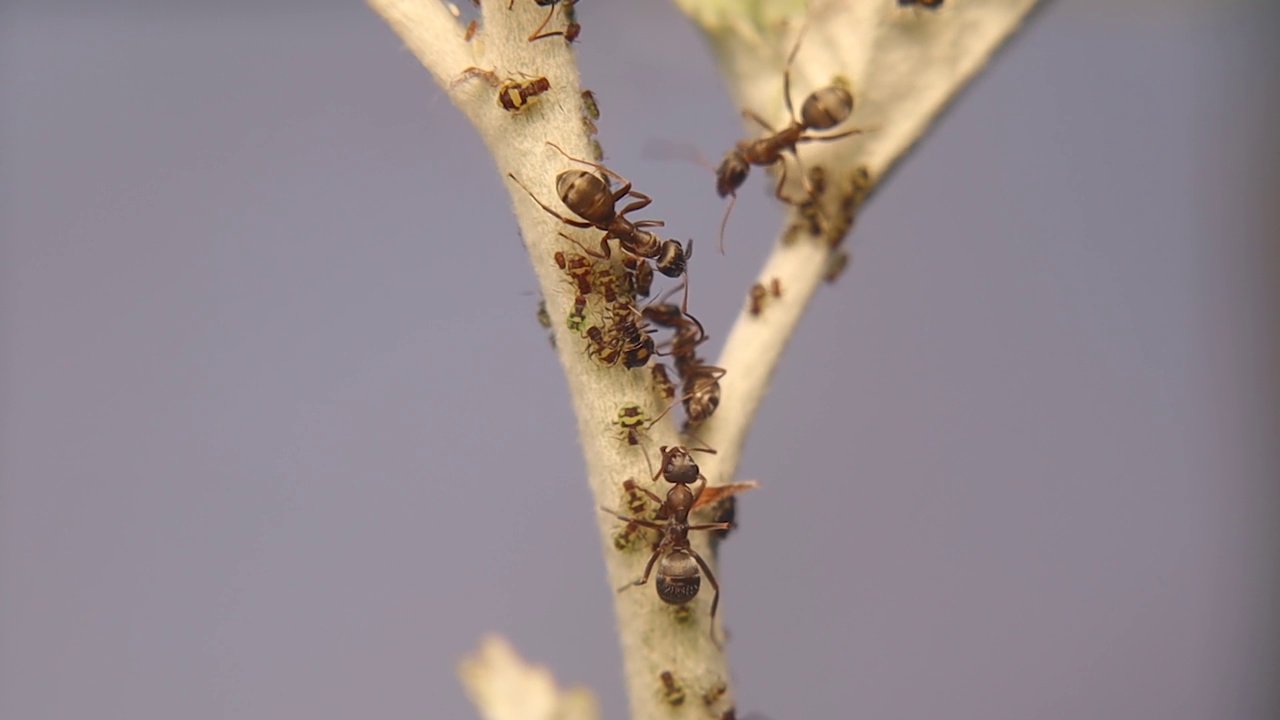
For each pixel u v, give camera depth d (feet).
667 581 0.38
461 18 0.38
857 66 0.40
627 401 0.38
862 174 0.39
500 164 0.38
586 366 0.38
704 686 0.38
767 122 0.40
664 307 0.42
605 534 0.38
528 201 0.38
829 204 0.39
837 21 0.40
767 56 0.40
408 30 0.38
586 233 0.38
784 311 0.39
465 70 0.37
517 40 0.37
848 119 0.39
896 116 0.39
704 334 0.42
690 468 0.38
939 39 0.39
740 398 0.39
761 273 0.39
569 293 0.38
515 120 0.37
